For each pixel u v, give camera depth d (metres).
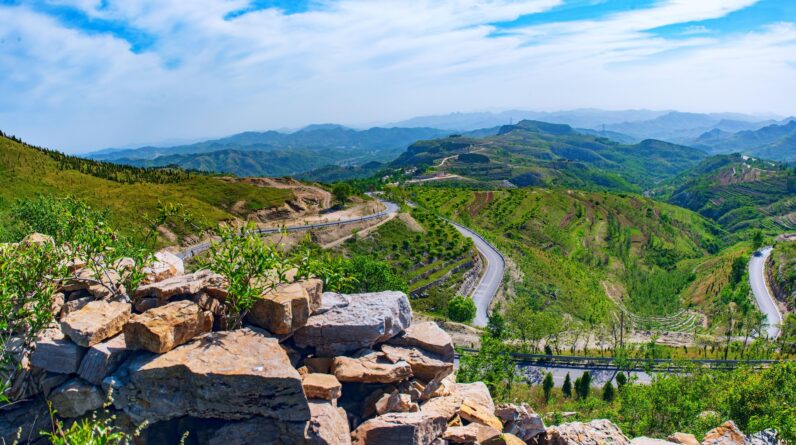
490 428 15.14
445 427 14.33
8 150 120.94
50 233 30.59
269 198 146.12
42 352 12.09
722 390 39.09
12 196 97.25
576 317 111.88
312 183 185.25
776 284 145.50
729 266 171.62
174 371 11.66
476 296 116.88
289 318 14.14
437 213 198.88
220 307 14.34
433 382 15.66
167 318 12.48
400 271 117.56
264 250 14.88
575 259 188.75
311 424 11.84
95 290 15.05
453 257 133.38
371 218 148.38
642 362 74.56
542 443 17.38
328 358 14.98
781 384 31.78
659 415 39.62
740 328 108.31
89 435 9.61
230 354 12.25
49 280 14.28
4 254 14.33
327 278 18.48
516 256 148.00
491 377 48.12
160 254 19.17
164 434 12.12
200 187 143.12
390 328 16.06
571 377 70.38
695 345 96.38
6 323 12.41
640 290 163.88
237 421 11.82
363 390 14.87
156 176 150.75
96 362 11.92
